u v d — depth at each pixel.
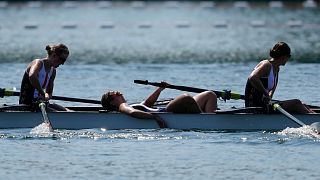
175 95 75.31
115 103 58.50
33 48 123.19
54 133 55.62
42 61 58.97
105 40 139.88
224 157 49.34
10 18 188.62
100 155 49.88
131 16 196.88
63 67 96.62
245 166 47.19
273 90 59.28
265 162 48.12
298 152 50.56
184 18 190.00
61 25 172.12
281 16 192.12
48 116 57.56
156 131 56.84
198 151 50.97
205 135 55.72
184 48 124.06
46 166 47.16
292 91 76.00
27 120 57.75
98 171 46.03
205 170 46.28
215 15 198.12
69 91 77.38
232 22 178.50
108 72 92.31
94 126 57.62
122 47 126.38
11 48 123.06
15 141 53.78
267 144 52.91
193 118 57.53
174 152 50.69
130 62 103.19
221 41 136.62
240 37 144.25
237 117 57.53
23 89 59.03
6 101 70.88
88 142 53.53
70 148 51.78
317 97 72.44
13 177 44.78
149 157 49.34
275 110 57.22
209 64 100.56
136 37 146.12
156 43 134.00
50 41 136.75
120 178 44.56
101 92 76.94
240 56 110.50
